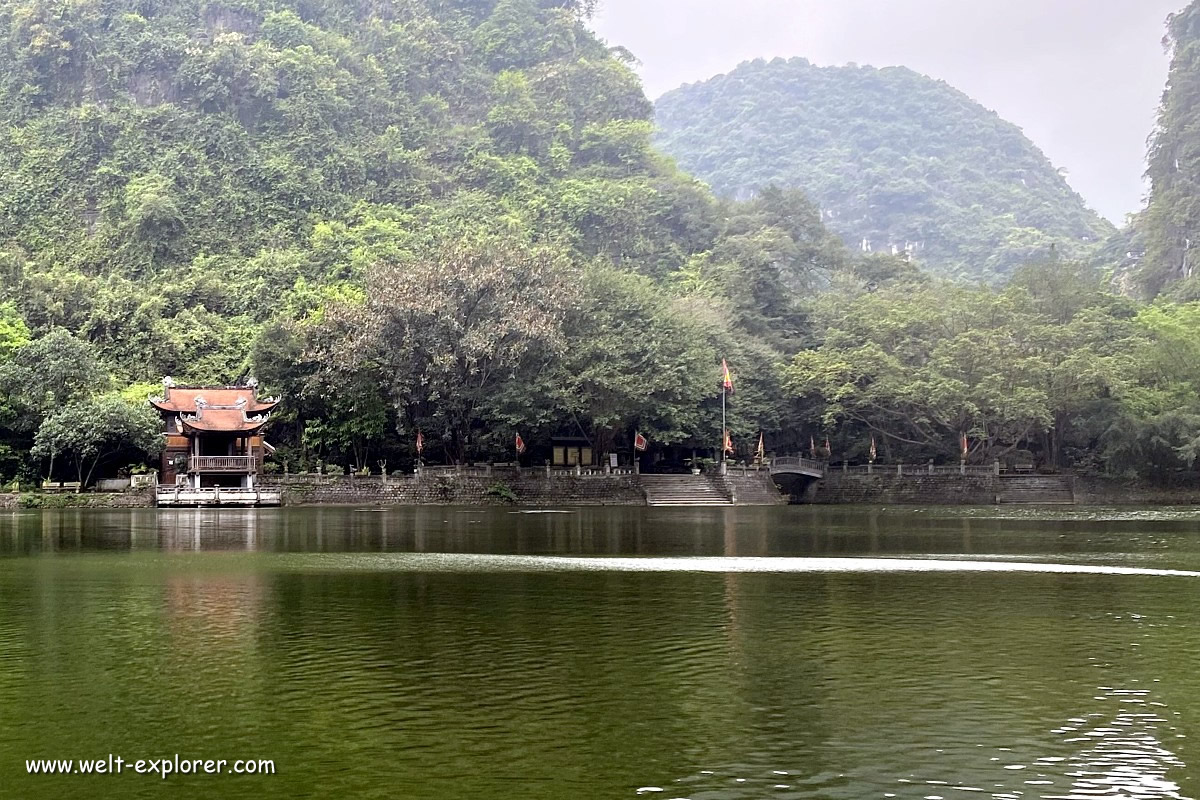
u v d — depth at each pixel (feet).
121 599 101.65
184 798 48.14
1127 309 387.14
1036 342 341.62
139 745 55.21
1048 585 111.55
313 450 345.51
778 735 56.75
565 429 359.46
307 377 333.42
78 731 57.57
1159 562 134.82
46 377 317.83
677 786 49.24
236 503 298.15
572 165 634.84
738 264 462.60
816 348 412.57
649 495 326.65
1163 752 54.03
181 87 580.30
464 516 251.39
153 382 386.11
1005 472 352.08
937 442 362.74
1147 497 338.95
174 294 449.89
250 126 578.25
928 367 342.64
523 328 304.71
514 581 115.03
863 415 368.89
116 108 563.48
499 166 588.50
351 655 75.25
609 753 53.78
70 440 294.46
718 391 352.90
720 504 326.03
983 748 54.65
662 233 560.61
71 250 499.92
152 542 169.58
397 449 346.33
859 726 58.29
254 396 329.52
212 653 75.97
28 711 61.26
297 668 71.20
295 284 447.01
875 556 143.23
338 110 590.55
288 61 591.78
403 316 308.81
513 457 355.56
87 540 173.99
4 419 314.55
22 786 49.73
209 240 505.25
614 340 327.06
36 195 525.75
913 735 56.80
